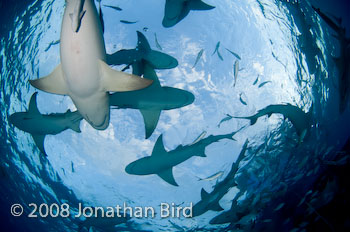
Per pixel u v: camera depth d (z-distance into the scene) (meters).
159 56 4.34
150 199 7.20
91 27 2.67
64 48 2.70
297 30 5.84
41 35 5.66
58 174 7.09
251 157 7.00
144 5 6.21
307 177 6.34
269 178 7.03
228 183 6.19
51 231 8.55
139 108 4.35
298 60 6.15
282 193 6.40
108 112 3.52
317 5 5.09
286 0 5.62
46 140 6.57
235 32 6.59
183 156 4.67
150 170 4.69
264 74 6.65
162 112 6.63
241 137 6.88
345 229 5.05
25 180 7.43
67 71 2.83
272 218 6.27
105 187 7.16
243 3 6.27
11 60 5.54
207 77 6.70
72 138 6.60
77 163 6.91
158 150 4.51
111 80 2.94
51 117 4.46
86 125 6.51
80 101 3.16
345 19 4.56
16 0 4.89
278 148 6.84
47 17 5.52
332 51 5.24
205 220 6.95
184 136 6.85
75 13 2.30
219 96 6.75
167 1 4.63
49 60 5.95
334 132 5.82
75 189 7.29
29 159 6.91
